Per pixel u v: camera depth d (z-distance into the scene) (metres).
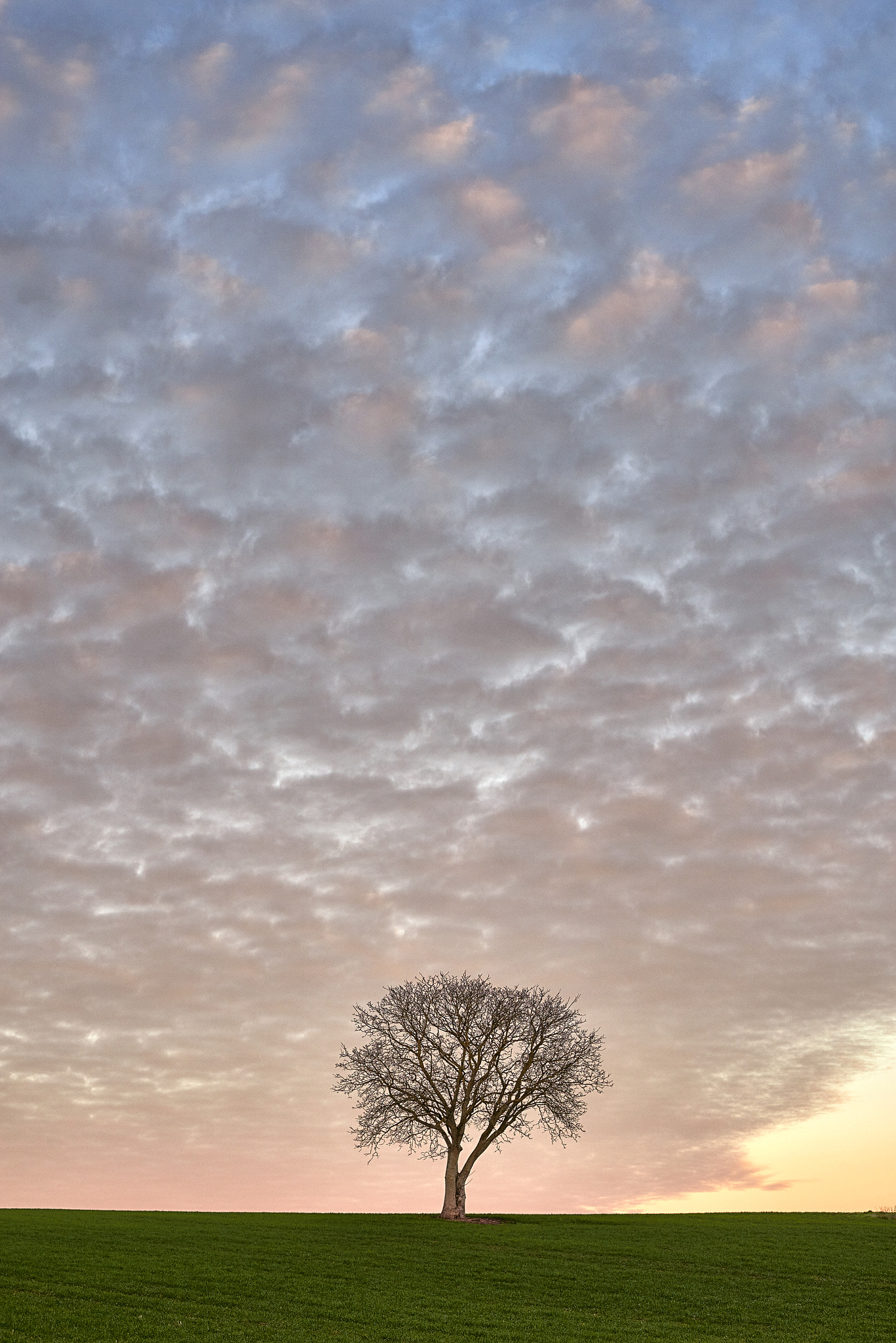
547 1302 42.88
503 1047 73.38
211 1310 38.47
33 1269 44.62
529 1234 62.19
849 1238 61.31
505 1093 72.75
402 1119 73.12
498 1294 44.06
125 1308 38.12
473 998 73.94
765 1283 47.25
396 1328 37.16
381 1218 69.81
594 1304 42.78
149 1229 59.44
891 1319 40.56
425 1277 47.19
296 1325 36.81
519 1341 35.84
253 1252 52.19
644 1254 54.75
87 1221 62.94
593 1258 53.47
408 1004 74.25
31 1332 33.88
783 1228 66.69
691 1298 44.06
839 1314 41.41
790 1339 37.16
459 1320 38.91
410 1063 73.81
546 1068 73.12
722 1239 60.44
